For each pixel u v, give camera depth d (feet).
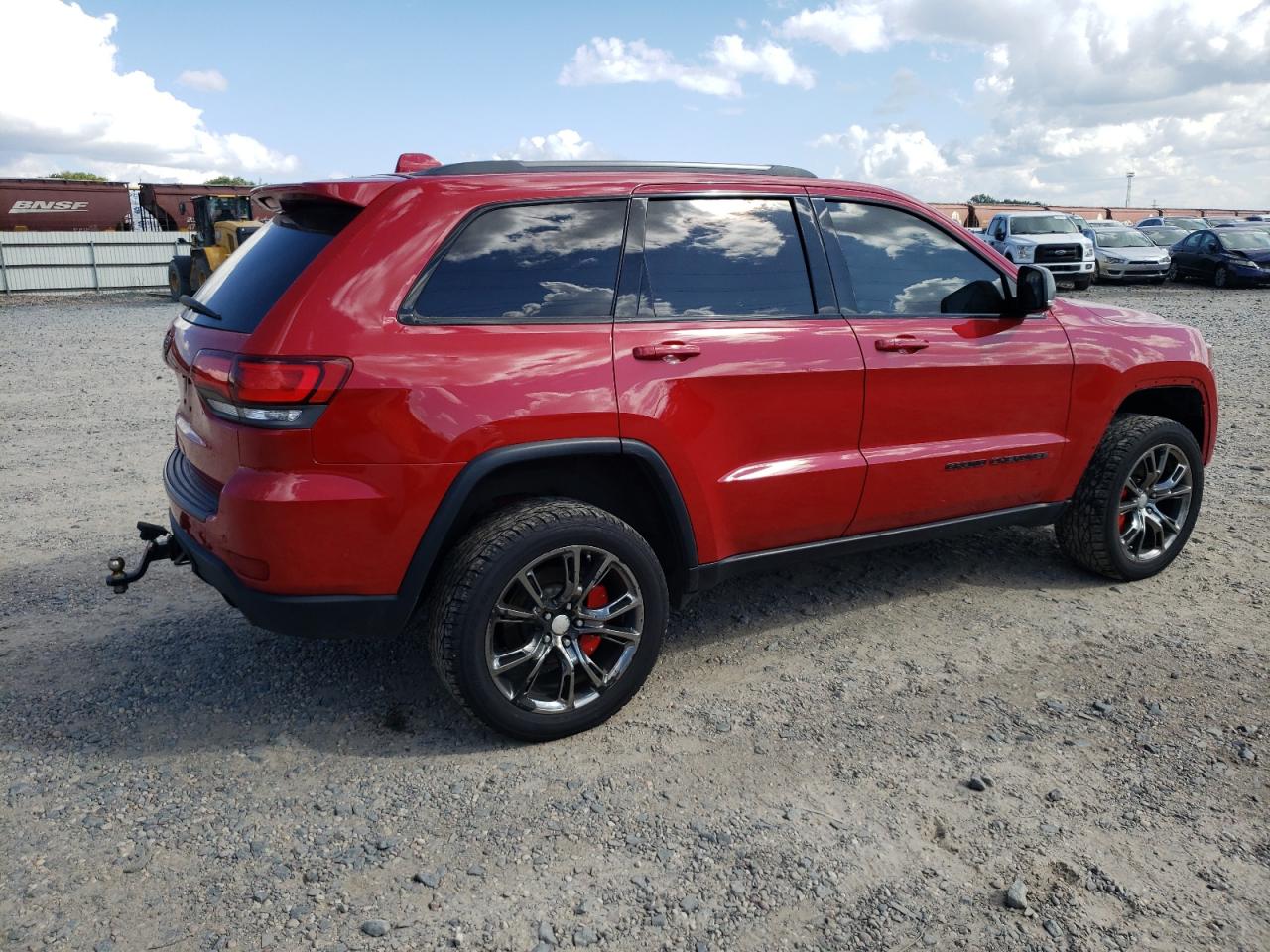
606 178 10.66
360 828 8.77
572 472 10.61
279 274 9.63
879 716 10.72
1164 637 12.64
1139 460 14.02
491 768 9.78
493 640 9.99
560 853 8.40
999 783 9.36
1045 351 13.19
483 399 9.45
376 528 9.26
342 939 7.38
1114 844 8.44
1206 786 9.28
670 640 12.81
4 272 80.59
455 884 8.01
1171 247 85.56
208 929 7.47
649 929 7.48
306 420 8.92
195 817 8.93
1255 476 20.45
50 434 24.93
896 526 12.63
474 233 9.84
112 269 84.69
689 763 9.83
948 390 12.42
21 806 9.07
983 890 7.89
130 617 13.42
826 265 11.81
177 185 94.63
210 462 9.87
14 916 7.59
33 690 11.31
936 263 12.69
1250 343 41.24
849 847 8.44
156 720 10.71
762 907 7.72
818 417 11.48
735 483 11.05
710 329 10.78
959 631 12.93
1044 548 16.11
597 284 10.34
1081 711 10.74
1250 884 7.95
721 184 11.30
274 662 12.09
